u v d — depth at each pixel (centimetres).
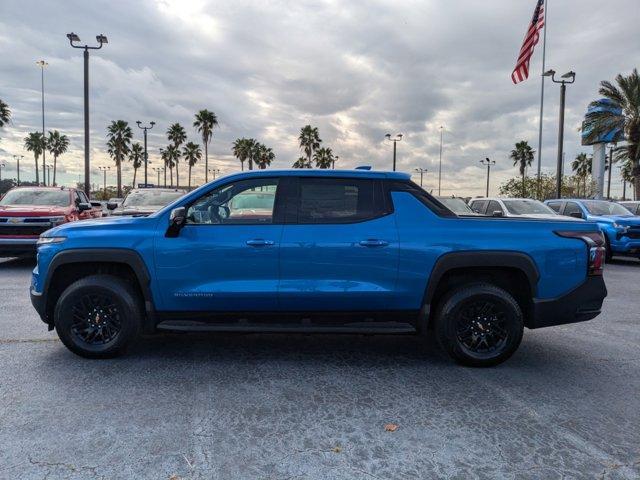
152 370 462
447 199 1391
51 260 475
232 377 448
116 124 6662
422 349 539
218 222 480
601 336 607
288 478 290
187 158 8231
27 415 365
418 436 342
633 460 312
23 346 530
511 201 1373
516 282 494
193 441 330
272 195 482
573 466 305
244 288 464
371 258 464
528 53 2195
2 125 5269
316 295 465
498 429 353
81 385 423
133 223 479
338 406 389
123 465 300
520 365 493
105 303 480
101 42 2069
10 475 287
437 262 466
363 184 483
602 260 485
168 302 471
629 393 423
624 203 1794
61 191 1311
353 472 297
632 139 2959
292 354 517
